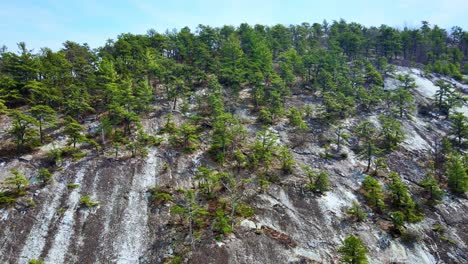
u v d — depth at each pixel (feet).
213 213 118.32
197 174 132.57
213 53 239.71
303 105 201.67
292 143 165.17
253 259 105.09
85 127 156.76
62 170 128.77
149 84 196.34
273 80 199.31
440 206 139.44
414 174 157.28
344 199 136.05
